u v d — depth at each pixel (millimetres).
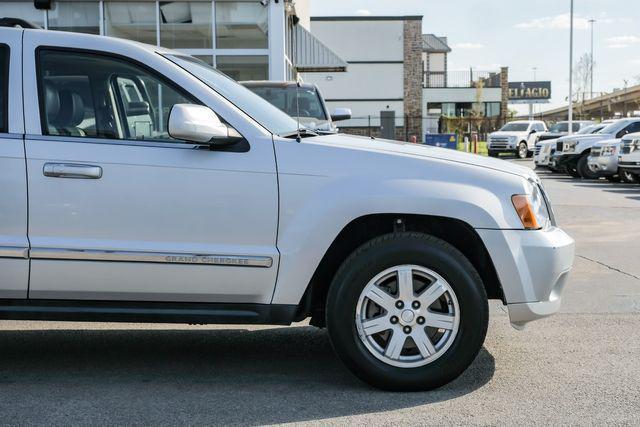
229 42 15008
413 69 46062
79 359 4816
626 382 4297
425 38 70500
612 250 9195
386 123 39250
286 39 16547
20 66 4094
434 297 4004
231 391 4172
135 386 4262
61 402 3982
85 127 4094
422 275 4020
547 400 3998
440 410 3848
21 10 14508
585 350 4961
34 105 4066
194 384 4301
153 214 4004
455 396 4062
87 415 3787
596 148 19625
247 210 4023
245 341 5285
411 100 46312
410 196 3996
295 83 10953
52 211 3982
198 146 4043
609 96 71812
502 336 5340
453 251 4016
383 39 45906
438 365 4035
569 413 3809
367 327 4027
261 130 4125
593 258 8641
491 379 4355
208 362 4758
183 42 14945
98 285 4023
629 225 11430
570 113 40625
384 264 3980
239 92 4512
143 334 5473
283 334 5492
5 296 4031
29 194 3969
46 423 3672
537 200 4258
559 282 4246
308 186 4031
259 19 14984
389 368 4043
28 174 3973
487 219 4020
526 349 4992
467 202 4016
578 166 21297
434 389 4145
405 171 4070
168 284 4031
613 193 16594
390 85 46219
